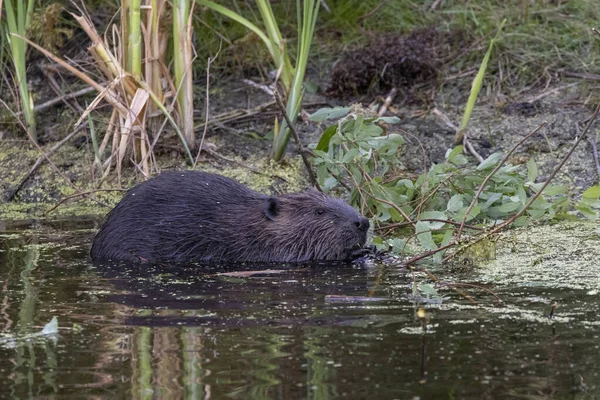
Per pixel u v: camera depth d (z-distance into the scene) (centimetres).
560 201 1090
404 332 693
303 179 1296
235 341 674
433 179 1124
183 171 1077
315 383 591
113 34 1291
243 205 1061
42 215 1245
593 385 585
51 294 830
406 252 1007
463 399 565
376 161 1188
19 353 655
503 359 634
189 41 1296
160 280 894
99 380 600
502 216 1124
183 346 664
